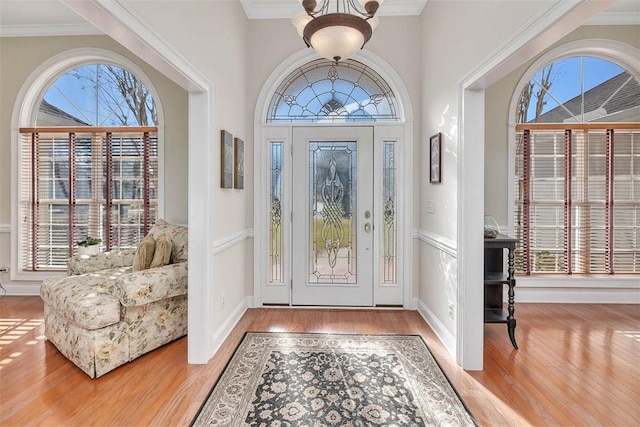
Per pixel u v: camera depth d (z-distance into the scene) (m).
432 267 2.97
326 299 3.50
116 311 2.20
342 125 3.46
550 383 2.07
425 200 3.22
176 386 2.02
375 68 3.42
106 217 3.77
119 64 3.68
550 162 3.58
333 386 2.04
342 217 3.49
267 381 2.09
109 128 3.71
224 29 2.70
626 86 3.52
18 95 3.71
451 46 2.52
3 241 3.74
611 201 3.55
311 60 3.45
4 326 2.90
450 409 1.82
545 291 3.55
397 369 2.24
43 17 3.51
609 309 3.36
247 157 3.45
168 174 3.64
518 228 3.61
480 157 2.26
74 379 2.08
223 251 2.71
